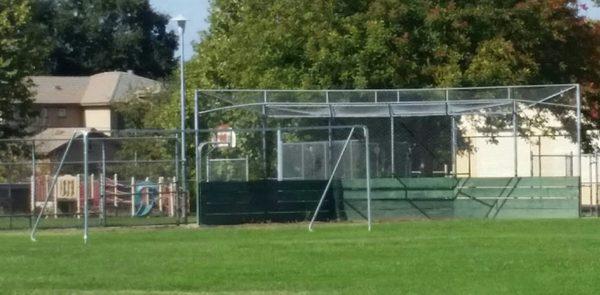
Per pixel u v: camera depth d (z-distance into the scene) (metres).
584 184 62.34
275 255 37.78
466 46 69.06
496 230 49.41
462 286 29.05
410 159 62.34
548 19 70.69
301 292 28.16
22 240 46.31
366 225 54.00
